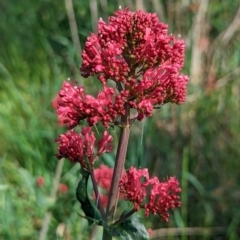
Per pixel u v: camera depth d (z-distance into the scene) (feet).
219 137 19.97
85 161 8.65
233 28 22.68
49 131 18.80
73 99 7.99
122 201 15.71
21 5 26.86
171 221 17.22
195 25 21.90
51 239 15.29
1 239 14.51
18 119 20.17
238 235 17.44
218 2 24.97
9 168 17.79
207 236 16.98
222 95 21.30
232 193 18.33
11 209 14.46
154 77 8.02
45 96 21.77
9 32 25.48
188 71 21.57
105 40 8.06
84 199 8.63
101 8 25.44
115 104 7.88
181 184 17.43
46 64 23.66
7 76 22.35
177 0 22.80
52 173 17.75
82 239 15.52
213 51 22.57
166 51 8.00
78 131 17.93
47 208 14.05
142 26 7.93
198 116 19.97
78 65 22.29
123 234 8.21
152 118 19.11
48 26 26.22
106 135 8.90
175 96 8.17
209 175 18.93
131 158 17.07
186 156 16.94
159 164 18.28
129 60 8.12
